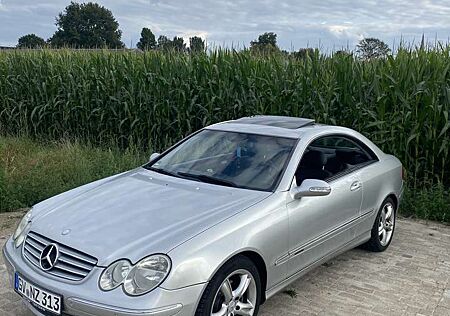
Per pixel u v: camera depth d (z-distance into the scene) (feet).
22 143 37.50
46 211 13.01
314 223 14.07
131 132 36.88
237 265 11.45
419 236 21.35
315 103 29.14
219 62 33.58
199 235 11.05
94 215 12.12
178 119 34.47
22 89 43.60
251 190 13.53
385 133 26.25
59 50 43.83
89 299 9.98
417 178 26.43
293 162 14.33
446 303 14.87
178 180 14.44
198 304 10.54
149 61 36.32
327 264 17.62
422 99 25.41
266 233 12.27
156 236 10.96
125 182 14.64
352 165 16.99
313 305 14.38
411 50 27.25
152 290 9.99
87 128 40.06
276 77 30.78
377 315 13.91
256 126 16.52
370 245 18.61
